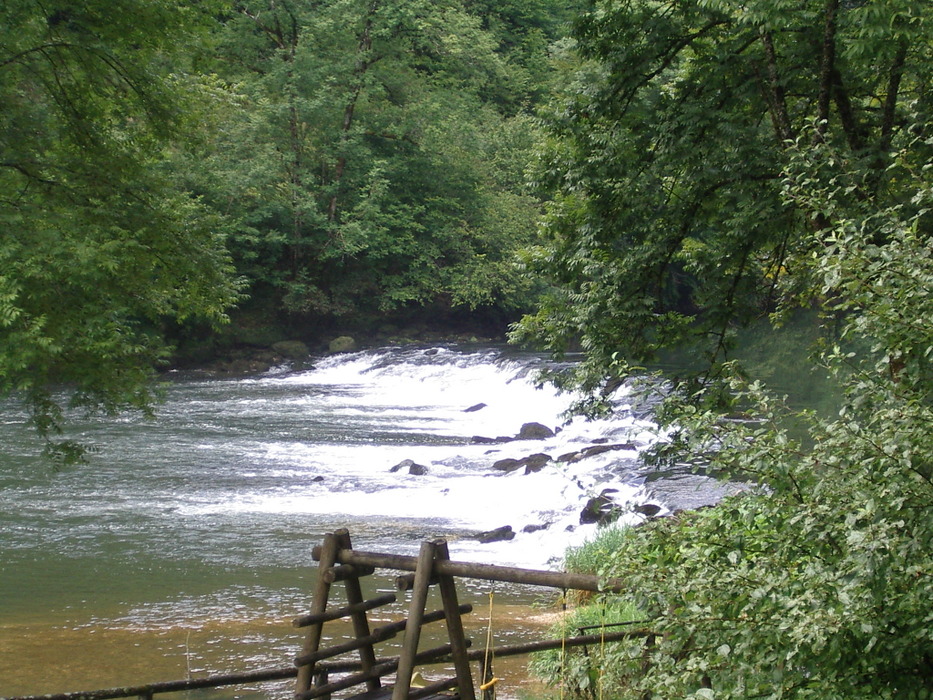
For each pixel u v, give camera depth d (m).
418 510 18.36
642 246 12.09
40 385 10.60
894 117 10.41
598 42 12.78
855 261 4.48
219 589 13.97
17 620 12.55
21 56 11.34
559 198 13.29
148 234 11.74
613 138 12.33
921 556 3.92
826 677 4.23
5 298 9.45
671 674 4.48
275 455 23.00
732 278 12.43
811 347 6.63
